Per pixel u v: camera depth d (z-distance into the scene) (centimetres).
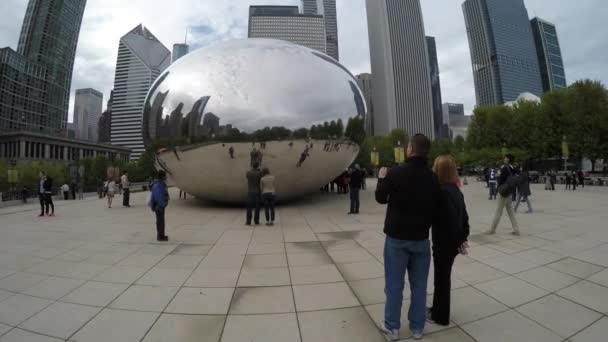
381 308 300
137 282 372
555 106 3116
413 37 11850
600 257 441
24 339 256
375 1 12131
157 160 941
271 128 805
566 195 1399
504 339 248
